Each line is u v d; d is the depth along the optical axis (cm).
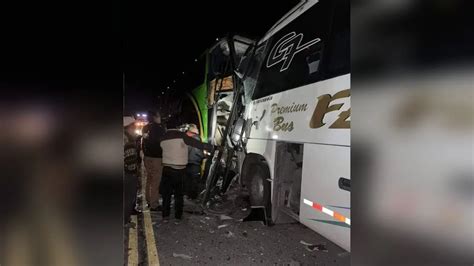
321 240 416
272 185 445
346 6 322
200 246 403
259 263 354
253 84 558
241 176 568
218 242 415
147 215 547
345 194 289
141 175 945
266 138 468
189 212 559
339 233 298
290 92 411
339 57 320
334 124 308
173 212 564
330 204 308
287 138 398
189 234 446
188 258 369
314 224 337
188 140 513
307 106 363
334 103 316
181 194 517
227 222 495
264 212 475
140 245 411
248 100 571
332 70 327
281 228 461
